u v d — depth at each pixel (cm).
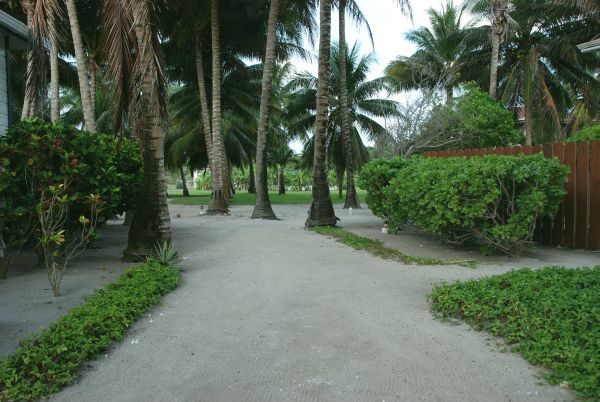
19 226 739
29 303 580
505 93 2483
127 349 434
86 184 812
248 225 1437
